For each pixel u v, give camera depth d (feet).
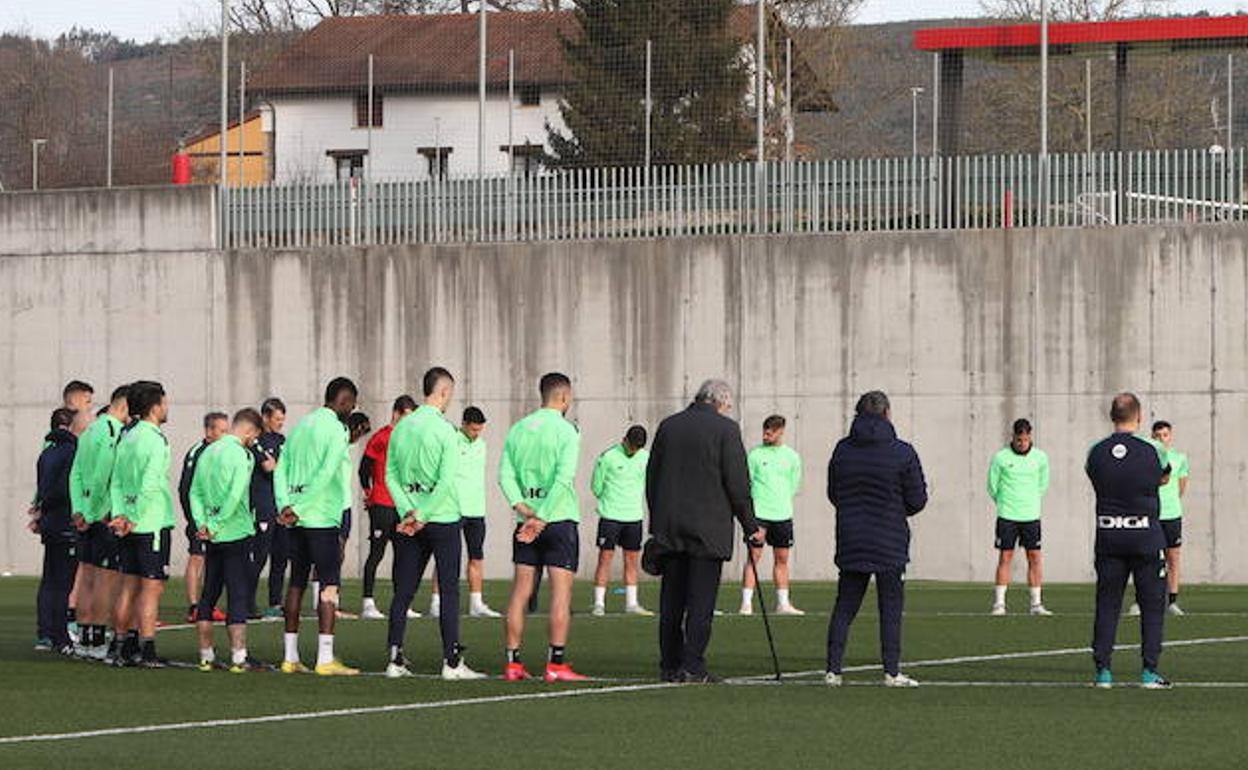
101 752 78.89
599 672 114.01
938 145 236.02
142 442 114.73
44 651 127.65
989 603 174.50
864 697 98.12
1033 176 217.36
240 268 239.91
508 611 108.06
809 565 221.66
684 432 105.91
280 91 363.35
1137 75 350.84
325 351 237.04
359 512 231.91
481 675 108.78
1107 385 214.07
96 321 245.04
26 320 247.70
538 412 108.27
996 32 235.40
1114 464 102.78
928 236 218.79
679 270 225.97
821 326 221.66
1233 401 211.20
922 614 158.71
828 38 355.56
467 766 75.25
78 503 120.88
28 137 288.51
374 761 76.43
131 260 244.01
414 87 350.02
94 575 121.08
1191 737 82.99
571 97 238.89
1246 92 293.43
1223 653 122.93
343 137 359.25
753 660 120.67
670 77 236.63
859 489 103.86
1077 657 120.98
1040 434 215.72
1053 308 215.51
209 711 92.94
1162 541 102.58
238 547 113.29
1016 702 95.86
